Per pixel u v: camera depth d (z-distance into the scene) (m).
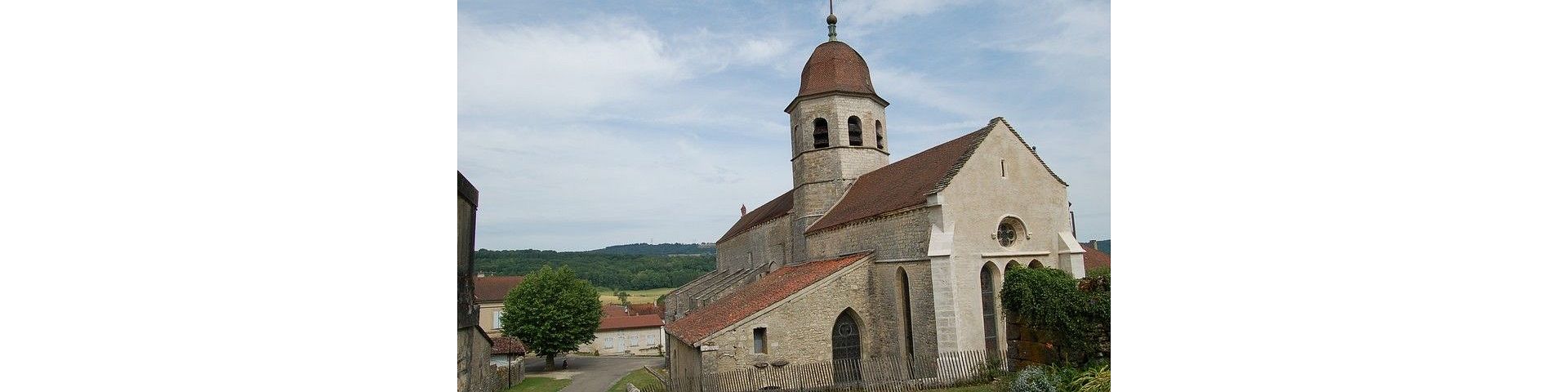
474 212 11.52
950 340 20.77
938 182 22.23
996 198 22.44
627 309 79.19
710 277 46.38
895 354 23.61
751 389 21.77
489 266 51.41
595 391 40.31
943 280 20.97
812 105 32.25
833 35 33.94
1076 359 15.68
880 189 28.08
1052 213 23.42
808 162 32.22
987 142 22.62
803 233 32.59
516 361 45.22
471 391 11.06
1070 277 17.67
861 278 24.53
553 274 53.56
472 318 11.56
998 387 17.16
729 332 22.00
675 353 26.75
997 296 22.00
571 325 52.00
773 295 23.98
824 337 23.45
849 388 20.33
